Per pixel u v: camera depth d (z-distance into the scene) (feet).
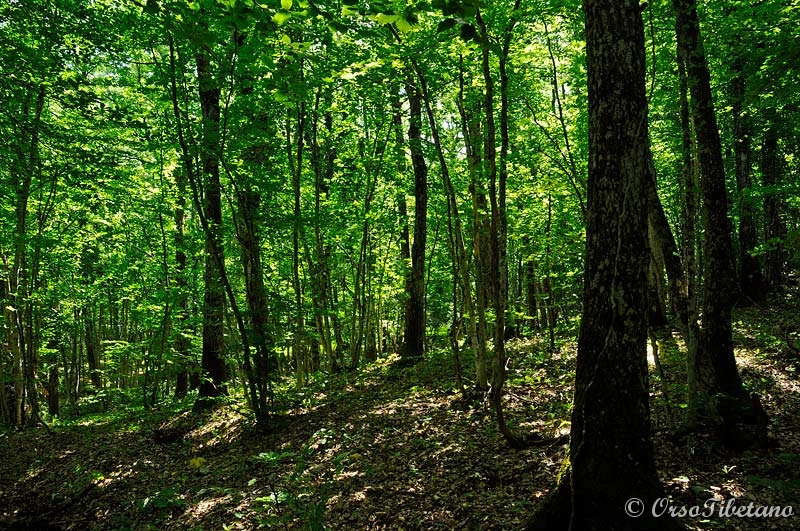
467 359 43.06
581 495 13.37
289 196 47.32
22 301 47.03
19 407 48.19
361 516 19.15
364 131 55.36
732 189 52.31
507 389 31.91
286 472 24.76
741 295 47.14
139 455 32.65
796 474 17.13
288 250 51.03
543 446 22.33
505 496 18.83
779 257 51.47
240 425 34.19
